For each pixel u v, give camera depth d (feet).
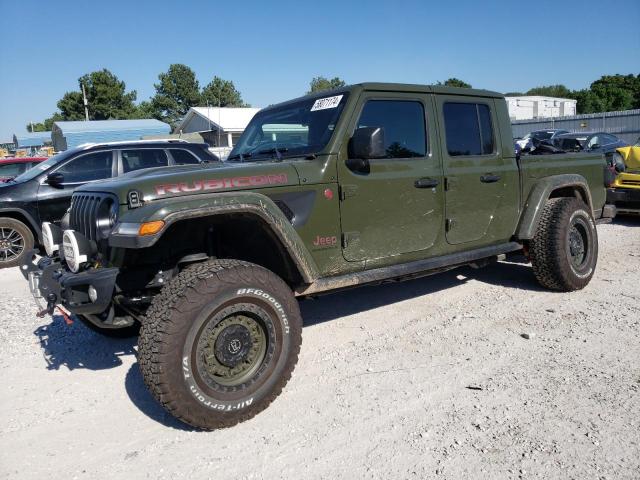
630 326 13.83
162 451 9.32
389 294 18.01
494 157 15.31
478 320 14.94
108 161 27.14
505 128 15.78
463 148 14.62
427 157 13.70
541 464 8.33
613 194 29.25
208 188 10.25
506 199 15.62
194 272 9.69
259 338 10.34
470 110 14.94
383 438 9.30
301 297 12.71
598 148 49.19
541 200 16.31
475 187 14.66
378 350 13.21
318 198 11.68
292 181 11.27
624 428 9.16
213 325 9.53
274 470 8.60
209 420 9.55
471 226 14.78
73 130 97.71
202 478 8.52
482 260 15.85
